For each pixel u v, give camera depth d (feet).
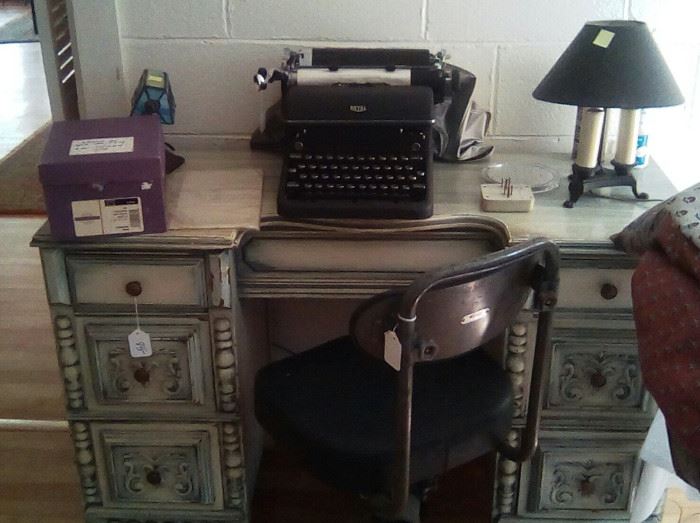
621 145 5.57
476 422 5.02
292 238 5.38
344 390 5.27
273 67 6.47
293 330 7.14
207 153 6.50
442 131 6.12
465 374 5.40
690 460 4.57
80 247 5.17
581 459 5.83
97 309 5.39
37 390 8.19
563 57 5.56
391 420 4.98
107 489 5.99
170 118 6.04
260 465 7.09
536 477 5.90
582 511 6.01
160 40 6.39
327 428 4.90
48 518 6.57
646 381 4.38
